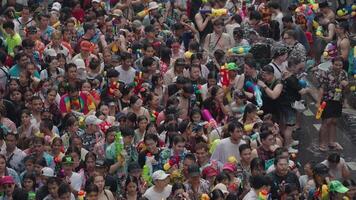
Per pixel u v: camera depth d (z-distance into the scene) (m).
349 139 36.00
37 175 28.11
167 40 41.09
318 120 37.41
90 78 35.78
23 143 30.22
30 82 34.06
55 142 29.41
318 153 34.75
